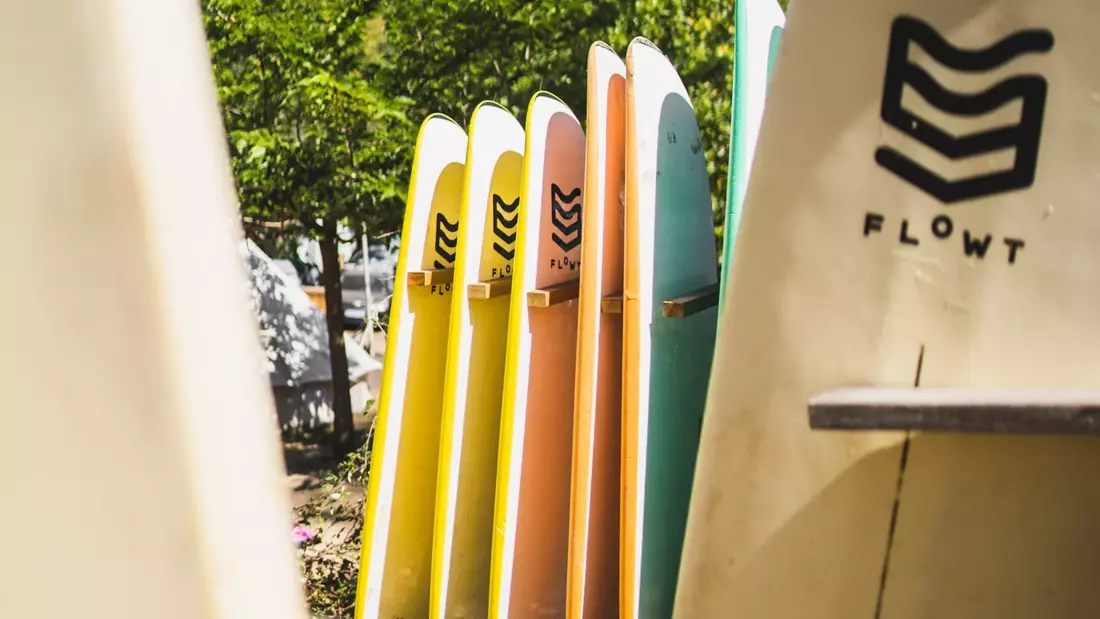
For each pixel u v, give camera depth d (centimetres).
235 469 71
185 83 68
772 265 127
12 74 63
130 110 65
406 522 237
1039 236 117
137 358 66
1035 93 116
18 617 67
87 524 67
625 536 184
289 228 601
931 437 120
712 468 131
